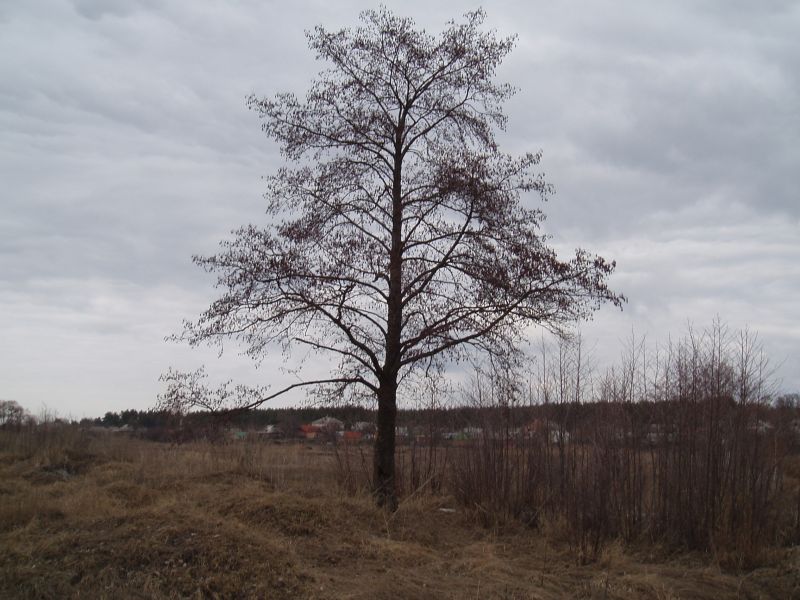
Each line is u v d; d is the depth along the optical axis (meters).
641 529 13.79
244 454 17.41
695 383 14.06
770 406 14.61
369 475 15.10
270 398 12.43
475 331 12.43
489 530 13.84
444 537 12.91
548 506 14.49
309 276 12.12
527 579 10.52
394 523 12.73
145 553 9.16
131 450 21.16
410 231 12.95
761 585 11.16
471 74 12.96
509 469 15.24
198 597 8.34
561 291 11.98
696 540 13.09
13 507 11.60
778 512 13.52
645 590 10.43
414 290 12.98
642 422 14.47
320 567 9.80
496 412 15.92
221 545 9.43
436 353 12.66
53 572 8.75
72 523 10.80
